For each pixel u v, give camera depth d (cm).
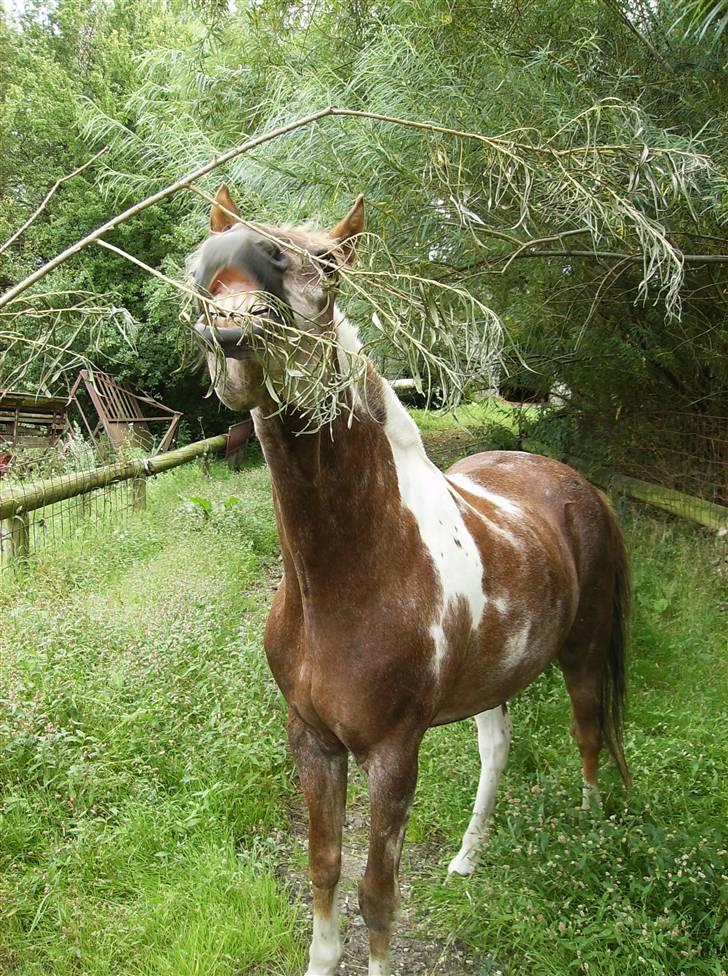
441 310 143
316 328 130
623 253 322
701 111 380
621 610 269
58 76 1180
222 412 1294
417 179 304
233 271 120
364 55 363
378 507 165
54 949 191
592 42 358
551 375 563
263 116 443
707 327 470
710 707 321
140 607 385
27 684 277
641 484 568
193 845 235
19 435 881
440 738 295
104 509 595
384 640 163
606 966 188
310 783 183
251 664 328
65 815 233
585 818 229
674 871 209
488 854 227
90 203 1104
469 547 194
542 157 201
